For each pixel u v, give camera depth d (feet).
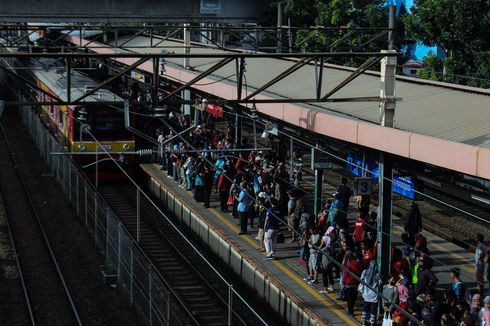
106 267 103.55
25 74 222.28
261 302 93.71
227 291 99.04
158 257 114.01
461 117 81.30
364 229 91.61
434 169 105.19
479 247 82.74
